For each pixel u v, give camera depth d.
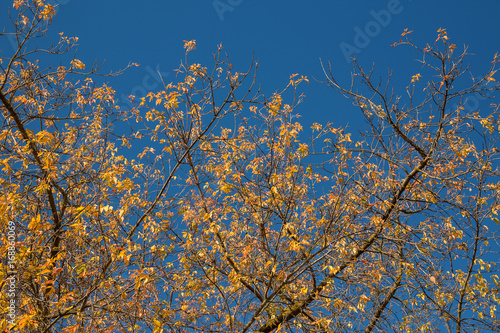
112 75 6.94
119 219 6.30
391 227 7.15
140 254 6.00
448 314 7.16
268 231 7.28
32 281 6.01
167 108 6.95
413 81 7.47
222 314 7.09
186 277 6.65
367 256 7.54
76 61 6.77
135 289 5.78
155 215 6.84
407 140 7.61
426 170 7.61
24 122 6.65
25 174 6.27
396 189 7.67
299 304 6.63
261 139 7.24
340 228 6.43
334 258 6.43
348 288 6.50
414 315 7.44
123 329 5.78
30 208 6.86
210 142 7.56
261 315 6.93
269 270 6.61
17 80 6.96
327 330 6.03
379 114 7.45
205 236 6.96
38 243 5.59
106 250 5.79
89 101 7.11
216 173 7.05
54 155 6.61
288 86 6.83
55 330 6.12
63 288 6.35
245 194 6.82
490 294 7.73
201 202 7.18
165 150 6.95
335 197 6.48
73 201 7.30
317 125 6.79
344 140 6.54
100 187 6.51
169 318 6.21
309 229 7.06
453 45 7.02
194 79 6.77
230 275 6.24
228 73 6.67
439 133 7.47
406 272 7.22
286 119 6.82
